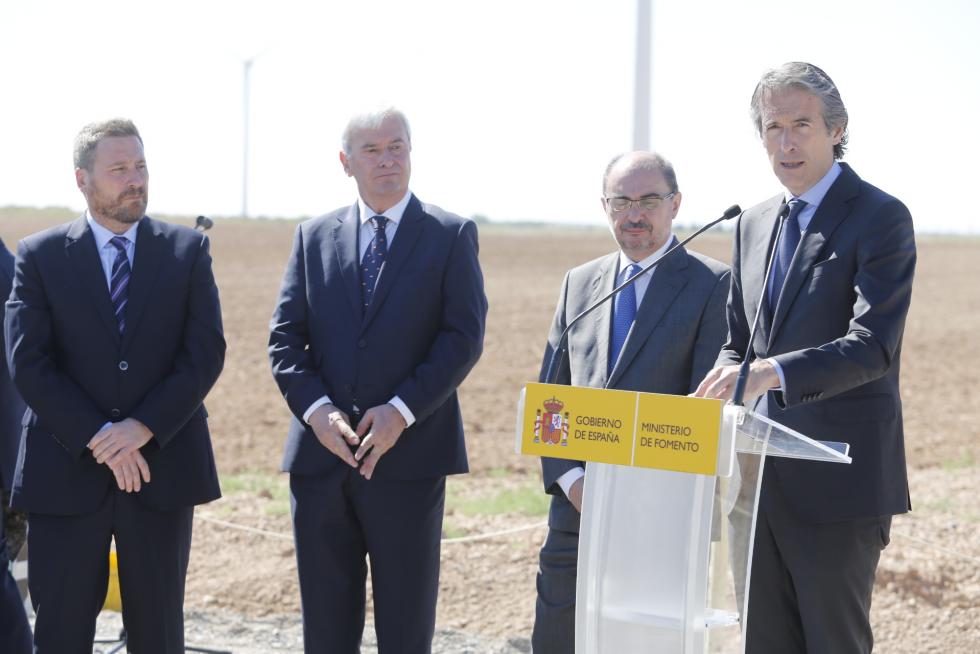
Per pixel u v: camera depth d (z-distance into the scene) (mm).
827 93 3576
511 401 13891
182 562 4207
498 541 6824
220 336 4238
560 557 4203
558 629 4176
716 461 2770
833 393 3324
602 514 2934
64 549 4031
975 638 5379
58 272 4094
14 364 4016
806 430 3578
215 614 5777
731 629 2979
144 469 3996
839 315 3578
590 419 2922
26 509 4020
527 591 6043
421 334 4223
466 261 4270
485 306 4332
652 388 4047
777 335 3637
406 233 4273
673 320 4066
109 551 4137
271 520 7297
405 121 4309
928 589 5879
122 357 4094
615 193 4074
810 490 3541
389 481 4176
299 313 4328
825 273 3568
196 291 4195
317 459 4199
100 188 4055
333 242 4324
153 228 4227
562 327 4352
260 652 5293
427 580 4246
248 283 29625
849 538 3549
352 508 4246
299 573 4273
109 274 4160
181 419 4059
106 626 5543
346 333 4203
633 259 4195
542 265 41250
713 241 52125
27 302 4074
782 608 3703
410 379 4109
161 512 4125
